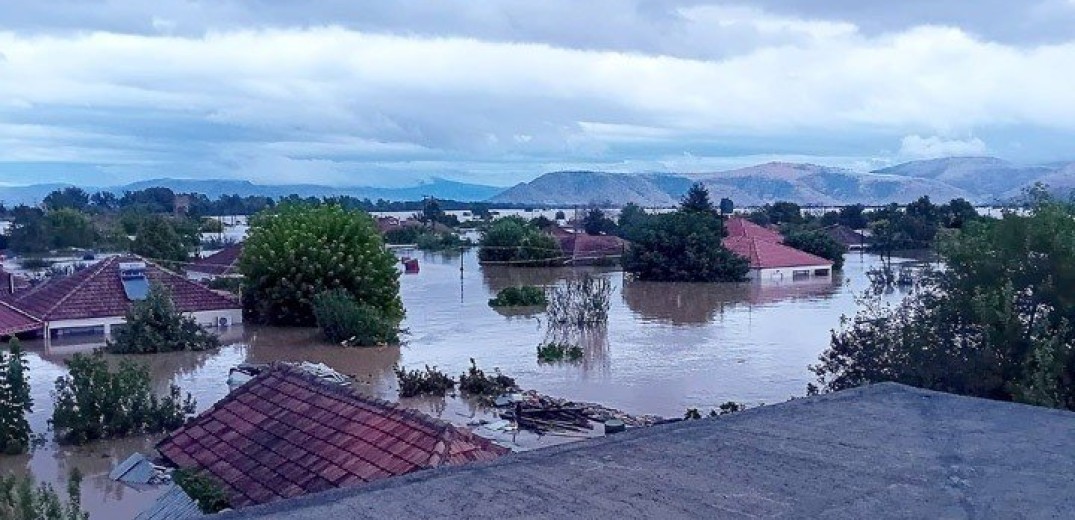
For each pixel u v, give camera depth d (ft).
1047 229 51.21
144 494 44.24
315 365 79.00
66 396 61.72
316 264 117.91
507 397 73.15
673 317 128.67
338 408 36.60
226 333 113.80
